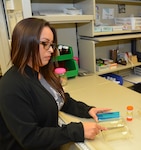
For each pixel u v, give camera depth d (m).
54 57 0.96
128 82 2.19
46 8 1.84
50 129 0.74
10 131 0.73
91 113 0.99
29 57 0.73
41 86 0.81
